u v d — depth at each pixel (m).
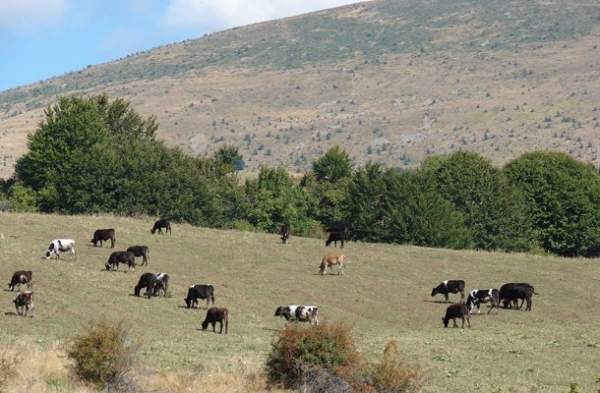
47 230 63.81
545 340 41.44
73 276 50.12
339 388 26.12
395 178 96.50
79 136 95.88
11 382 24.95
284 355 27.17
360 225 94.88
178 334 39.59
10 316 40.38
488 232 95.31
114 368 25.95
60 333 37.47
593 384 31.42
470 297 51.53
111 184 94.38
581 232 97.38
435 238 89.44
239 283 54.34
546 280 61.47
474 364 34.31
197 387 26.19
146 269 55.22
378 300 52.81
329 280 56.88
